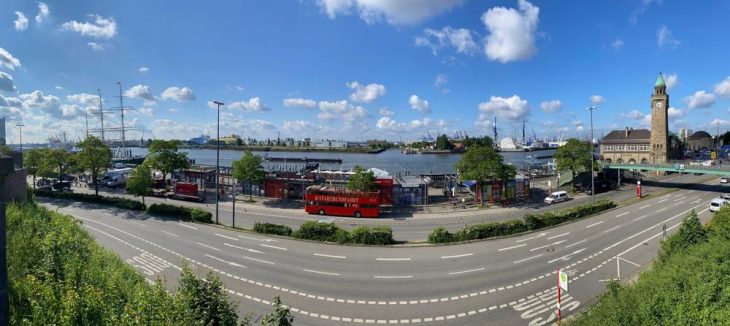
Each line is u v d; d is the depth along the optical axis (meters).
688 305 12.89
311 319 20.77
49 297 10.77
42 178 77.12
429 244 34.91
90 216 46.34
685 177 95.25
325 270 28.12
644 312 13.31
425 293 24.16
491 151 59.28
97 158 63.22
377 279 26.42
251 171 63.31
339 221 48.22
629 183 83.88
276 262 29.91
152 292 12.23
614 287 17.41
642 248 33.66
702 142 168.75
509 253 32.31
